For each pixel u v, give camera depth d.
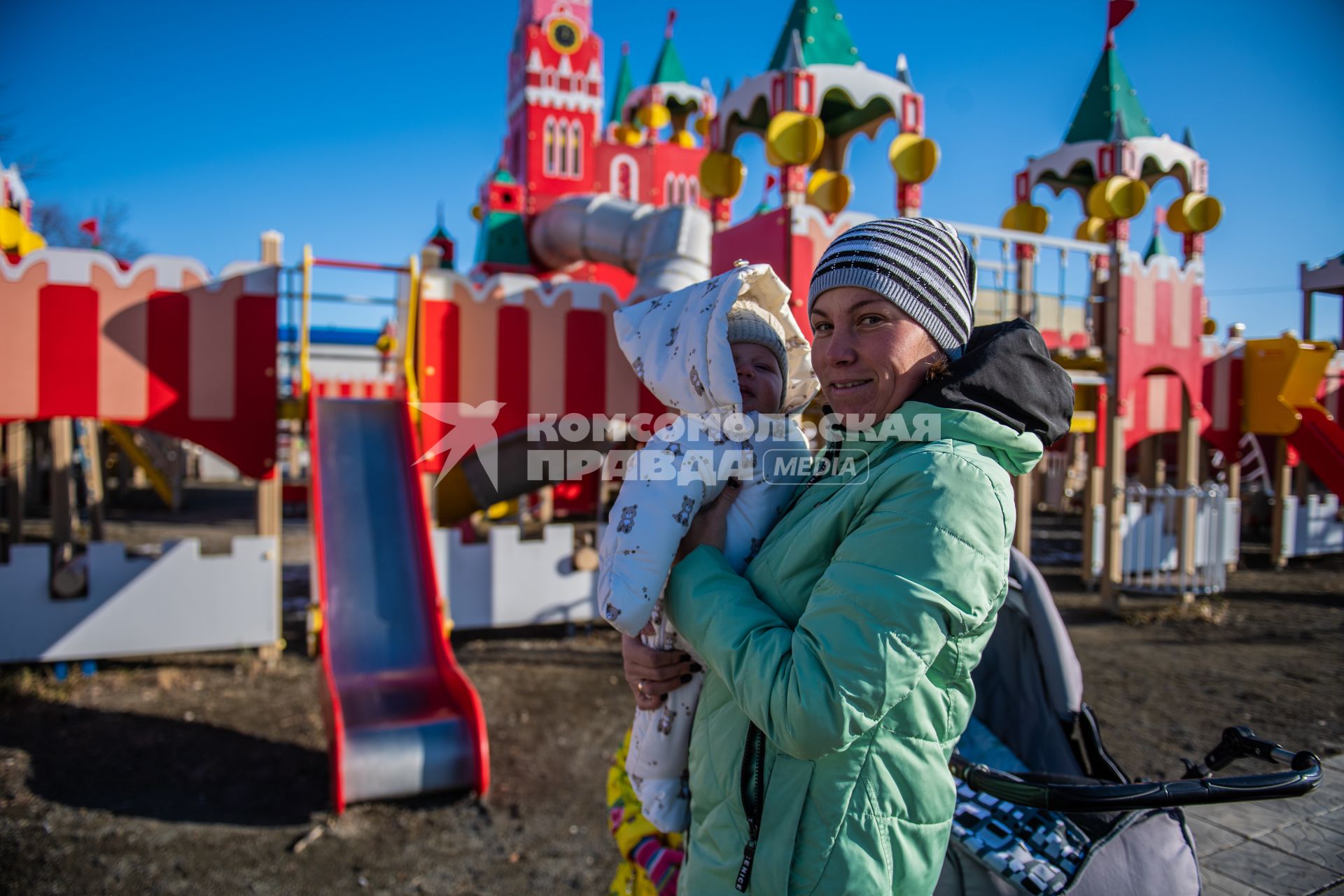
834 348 1.26
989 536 1.09
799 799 1.19
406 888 3.47
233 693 5.82
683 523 1.34
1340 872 2.35
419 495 5.88
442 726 4.41
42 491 17.16
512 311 7.74
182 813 4.07
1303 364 11.00
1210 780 1.47
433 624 5.21
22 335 6.05
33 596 5.90
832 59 7.15
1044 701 2.17
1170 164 9.16
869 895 1.14
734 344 1.55
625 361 8.12
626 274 16.02
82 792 4.25
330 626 5.08
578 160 16.02
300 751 4.84
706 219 10.12
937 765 1.19
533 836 3.93
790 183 6.57
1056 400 1.25
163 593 6.19
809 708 1.05
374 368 28.84
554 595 7.38
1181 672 6.58
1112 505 8.73
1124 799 1.45
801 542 1.23
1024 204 10.89
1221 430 11.27
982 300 11.72
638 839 1.77
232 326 6.51
